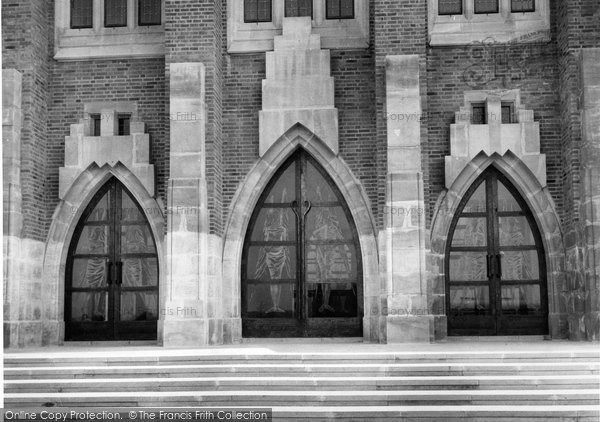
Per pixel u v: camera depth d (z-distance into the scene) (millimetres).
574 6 16312
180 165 16188
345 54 17422
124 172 17438
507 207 17141
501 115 17109
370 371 11477
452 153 16828
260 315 17344
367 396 10609
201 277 15891
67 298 17625
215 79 16797
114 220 17703
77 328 17562
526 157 16750
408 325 15602
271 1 17703
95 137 17453
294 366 11633
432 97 17219
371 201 17016
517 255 17047
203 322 15719
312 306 17297
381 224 16328
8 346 15906
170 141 16297
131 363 12188
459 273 17062
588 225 15719
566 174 16594
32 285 16844
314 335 17219
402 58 16281
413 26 16516
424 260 15750
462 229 17141
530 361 11766
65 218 17438
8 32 16969
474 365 11391
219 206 16922
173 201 16094
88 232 17766
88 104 17734
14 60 16938
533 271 16969
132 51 17672
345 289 17266
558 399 10391
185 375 11773
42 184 17453
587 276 15703
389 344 15312
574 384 10867
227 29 17578
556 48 17094
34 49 17109
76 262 17703
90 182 17531
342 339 16891
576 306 16047
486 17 17297
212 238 16375
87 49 17797
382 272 16203
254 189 17234
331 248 17359
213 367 11742
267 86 17219
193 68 16391
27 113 16828
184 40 16688
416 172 15984
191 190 16094
